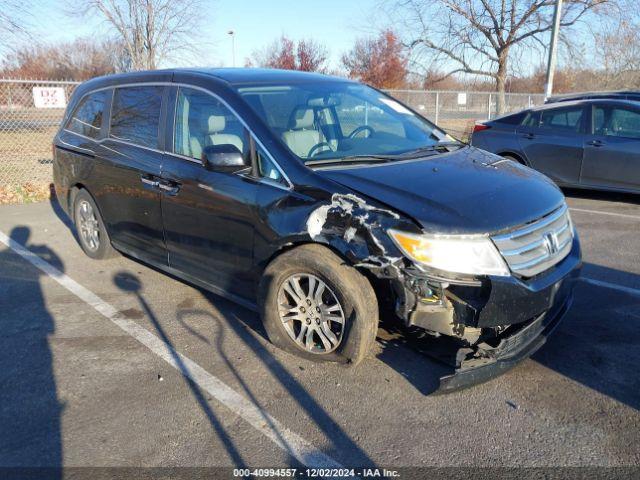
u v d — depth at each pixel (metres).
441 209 3.04
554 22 15.86
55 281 5.18
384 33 25.81
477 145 9.47
